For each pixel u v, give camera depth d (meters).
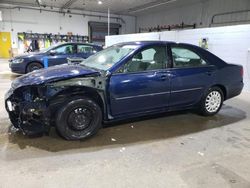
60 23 17.80
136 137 3.04
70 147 2.70
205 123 3.62
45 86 2.61
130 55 3.03
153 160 2.46
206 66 3.64
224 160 2.49
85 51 7.80
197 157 2.54
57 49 7.44
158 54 3.25
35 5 16.30
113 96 2.91
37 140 2.85
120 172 2.21
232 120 3.80
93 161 2.40
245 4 11.27
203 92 3.68
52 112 2.75
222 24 12.70
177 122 3.64
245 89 6.39
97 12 18.94
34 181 2.04
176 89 3.36
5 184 2.00
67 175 2.14
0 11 14.65
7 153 2.52
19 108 2.74
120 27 20.19
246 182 2.09
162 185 2.03
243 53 6.28
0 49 16.48
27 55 7.48
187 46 3.52
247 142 2.96
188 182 2.08
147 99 3.15
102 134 3.10
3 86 6.27
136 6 15.84
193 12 14.65
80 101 2.77
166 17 17.14
